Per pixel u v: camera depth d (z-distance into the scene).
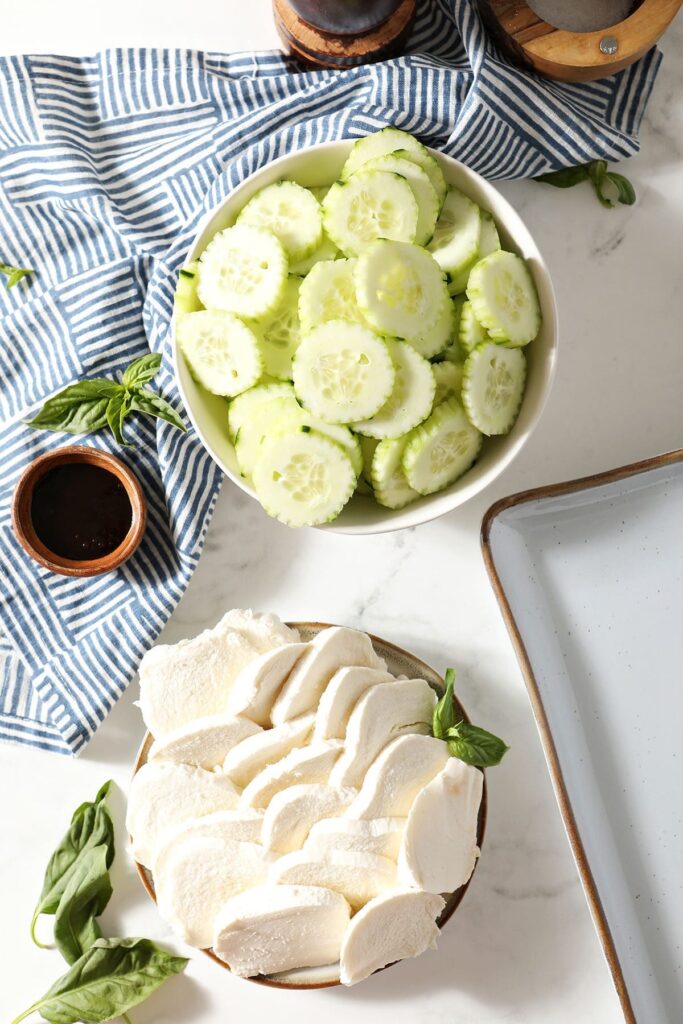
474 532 0.92
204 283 0.83
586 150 0.89
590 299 0.93
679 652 0.91
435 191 0.83
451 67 0.89
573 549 0.92
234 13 0.92
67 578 0.91
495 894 0.92
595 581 0.92
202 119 0.91
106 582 0.91
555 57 0.86
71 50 0.92
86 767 0.92
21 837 0.92
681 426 0.94
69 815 0.92
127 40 0.93
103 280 0.90
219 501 0.93
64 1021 0.87
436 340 0.81
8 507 0.91
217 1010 0.91
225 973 0.91
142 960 0.89
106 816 0.90
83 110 0.91
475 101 0.86
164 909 0.84
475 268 0.81
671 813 0.90
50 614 0.91
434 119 0.88
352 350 0.79
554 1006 0.91
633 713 0.91
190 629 0.92
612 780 0.90
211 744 0.84
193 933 0.84
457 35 0.91
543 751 0.91
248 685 0.83
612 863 0.90
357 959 0.82
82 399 0.89
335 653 0.84
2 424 0.92
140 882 0.91
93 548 0.88
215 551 0.92
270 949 0.83
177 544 0.90
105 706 0.90
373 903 0.81
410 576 0.92
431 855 0.82
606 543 0.92
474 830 0.84
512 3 0.86
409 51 0.91
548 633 0.91
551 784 0.92
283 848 0.82
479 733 0.84
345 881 0.82
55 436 0.91
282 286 0.81
